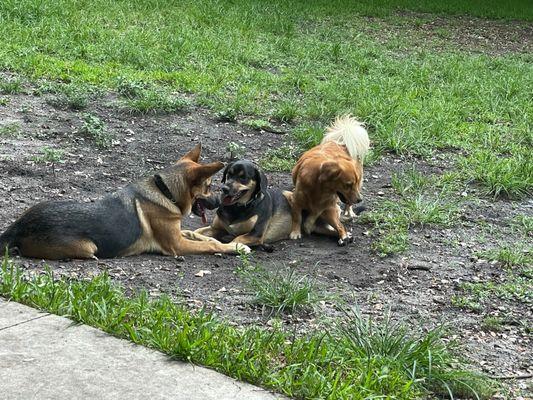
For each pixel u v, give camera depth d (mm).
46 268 5969
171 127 11055
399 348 4992
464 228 8188
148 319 5020
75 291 5246
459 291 6602
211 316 5086
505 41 21469
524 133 11727
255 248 7477
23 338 4633
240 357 4488
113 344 4637
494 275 6988
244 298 6078
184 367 4445
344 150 8344
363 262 7180
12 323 4812
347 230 8047
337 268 6996
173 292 6090
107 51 14336
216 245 7152
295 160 10188
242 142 10789
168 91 12539
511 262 7250
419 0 26438
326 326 5566
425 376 4812
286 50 16594
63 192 8305
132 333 4668
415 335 5422
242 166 7316
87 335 4723
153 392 4156
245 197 7371
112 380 4242
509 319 6086
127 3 18250
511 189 9297
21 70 12688
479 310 6234
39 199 8000
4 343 4555
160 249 7020
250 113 11984
